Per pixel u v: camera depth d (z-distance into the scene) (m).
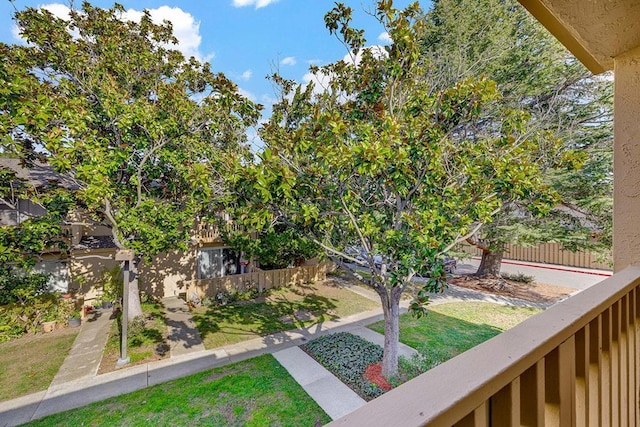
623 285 1.34
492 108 7.77
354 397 4.98
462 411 0.59
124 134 7.42
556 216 9.20
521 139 5.55
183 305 10.45
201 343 7.32
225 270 13.74
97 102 7.39
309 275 13.09
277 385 5.36
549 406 0.87
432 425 0.53
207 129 8.10
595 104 8.18
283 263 13.09
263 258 12.42
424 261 3.89
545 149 5.31
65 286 10.48
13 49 6.84
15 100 5.48
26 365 6.38
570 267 15.17
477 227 4.89
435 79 6.32
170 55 8.98
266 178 3.88
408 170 4.18
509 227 9.02
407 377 5.23
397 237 4.18
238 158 4.74
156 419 4.59
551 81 8.51
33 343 7.48
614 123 1.83
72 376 5.91
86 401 5.11
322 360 6.16
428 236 3.94
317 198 4.47
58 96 6.31
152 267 11.62
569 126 8.21
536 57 8.66
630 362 1.44
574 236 8.55
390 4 4.41
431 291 3.95
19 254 6.81
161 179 8.74
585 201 8.26
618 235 1.79
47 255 9.95
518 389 0.74
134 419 4.61
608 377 1.19
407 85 5.23
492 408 0.72
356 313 9.30
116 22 8.36
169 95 7.52
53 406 5.00
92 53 7.80
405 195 4.69
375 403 0.56
